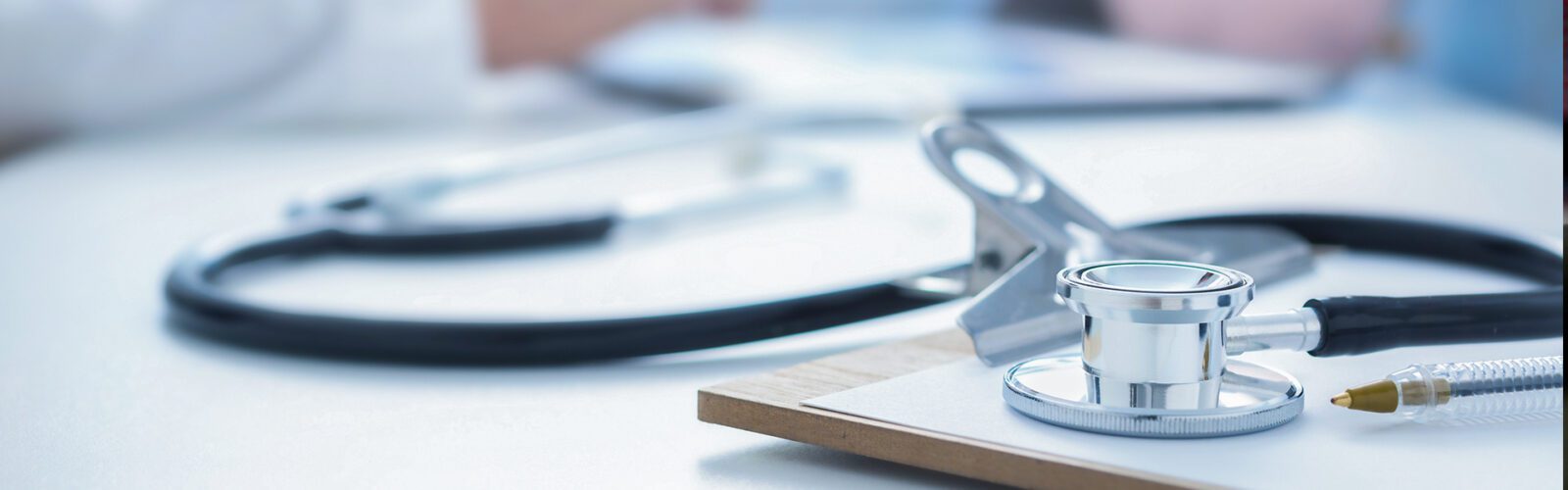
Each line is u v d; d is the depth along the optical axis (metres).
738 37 2.22
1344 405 0.33
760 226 0.91
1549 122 1.58
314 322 0.52
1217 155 1.34
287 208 0.89
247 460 0.38
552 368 0.49
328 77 1.78
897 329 0.55
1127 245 0.50
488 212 1.02
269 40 1.73
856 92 1.53
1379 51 2.21
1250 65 2.20
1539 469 0.30
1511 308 0.39
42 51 1.59
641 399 0.44
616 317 0.49
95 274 0.74
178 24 1.68
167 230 0.92
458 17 1.82
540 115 1.87
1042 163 1.28
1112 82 2.04
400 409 0.44
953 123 0.50
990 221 0.48
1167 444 0.32
